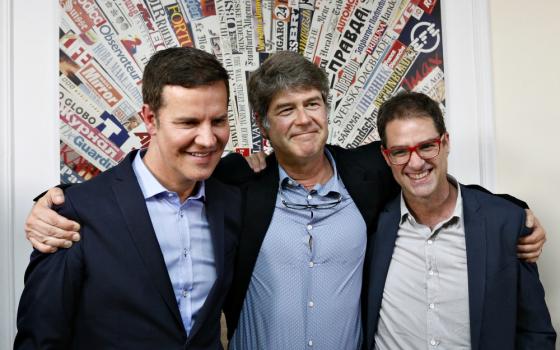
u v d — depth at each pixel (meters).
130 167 0.86
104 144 1.24
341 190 1.09
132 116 1.25
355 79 1.31
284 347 0.97
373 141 1.30
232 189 1.00
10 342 1.18
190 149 0.77
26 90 1.21
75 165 1.23
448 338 0.94
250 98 1.02
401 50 1.32
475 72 1.32
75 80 1.23
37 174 1.22
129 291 0.77
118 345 0.77
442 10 1.31
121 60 1.24
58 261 0.76
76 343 0.79
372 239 1.06
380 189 1.09
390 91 1.32
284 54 0.99
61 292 0.75
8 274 1.19
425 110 0.94
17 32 1.21
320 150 1.01
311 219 1.02
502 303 0.92
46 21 1.22
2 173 1.19
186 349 0.80
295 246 1.00
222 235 0.90
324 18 1.30
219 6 1.27
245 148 1.29
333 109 1.31
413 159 0.93
